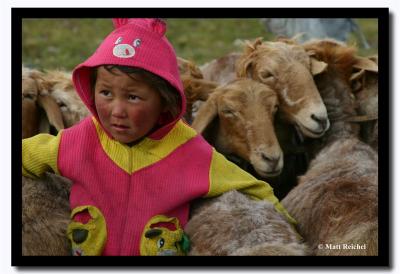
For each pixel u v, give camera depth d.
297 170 4.00
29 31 6.16
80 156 3.33
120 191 3.32
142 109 3.20
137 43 3.17
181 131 3.44
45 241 3.28
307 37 5.48
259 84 3.81
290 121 3.86
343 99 4.05
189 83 4.00
